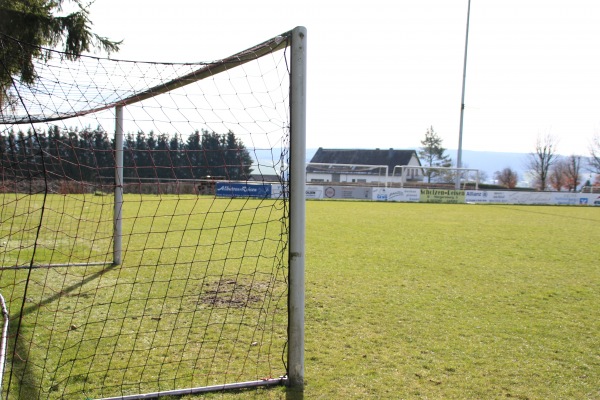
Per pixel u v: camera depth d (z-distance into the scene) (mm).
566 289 6656
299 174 3410
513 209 24125
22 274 6816
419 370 3791
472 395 3385
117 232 7574
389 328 4812
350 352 4137
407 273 7492
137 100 5809
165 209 17141
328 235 11906
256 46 3604
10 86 4711
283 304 5582
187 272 7152
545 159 49562
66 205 15203
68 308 5195
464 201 29859
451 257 9055
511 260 8867
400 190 29500
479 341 4500
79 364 3727
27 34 9570
